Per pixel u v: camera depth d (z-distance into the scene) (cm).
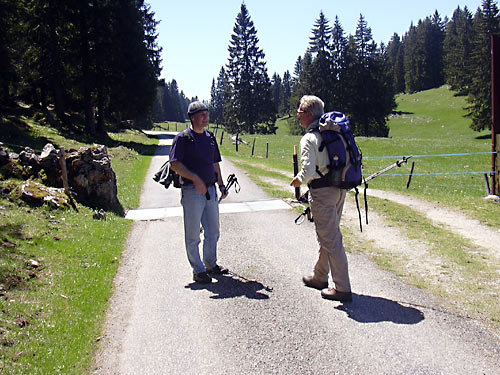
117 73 3559
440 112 9406
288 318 435
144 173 1855
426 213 985
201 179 525
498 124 1143
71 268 591
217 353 378
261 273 568
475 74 6550
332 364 355
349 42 7225
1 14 2339
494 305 468
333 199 447
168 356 378
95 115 4719
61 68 3412
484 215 948
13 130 2361
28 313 450
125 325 439
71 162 1014
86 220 848
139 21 3866
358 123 6725
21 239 663
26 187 871
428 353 368
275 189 1338
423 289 515
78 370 361
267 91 7856
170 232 823
